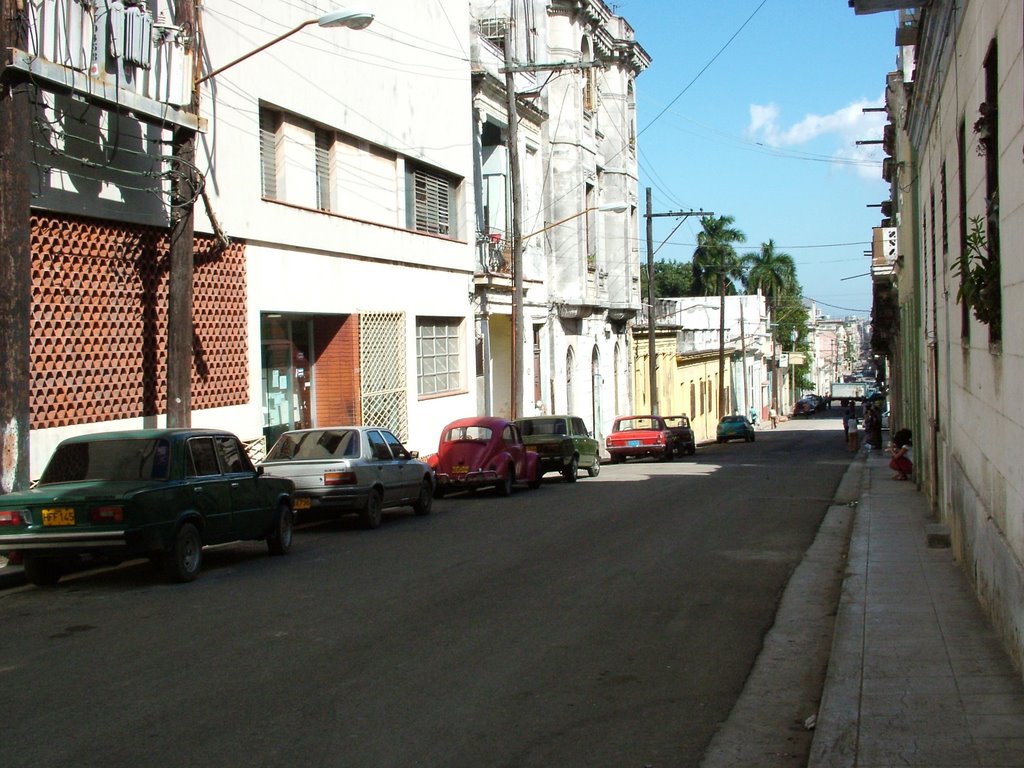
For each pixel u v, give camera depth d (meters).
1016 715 6.59
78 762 6.14
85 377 15.98
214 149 19.27
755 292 98.62
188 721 6.91
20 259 12.94
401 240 27.06
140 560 13.74
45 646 8.95
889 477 25.69
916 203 21.47
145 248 17.36
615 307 45.47
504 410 36.06
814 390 151.38
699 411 68.31
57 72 13.76
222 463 13.17
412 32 27.81
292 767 6.08
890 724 6.49
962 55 10.84
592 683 7.93
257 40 20.67
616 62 45.75
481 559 13.63
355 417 24.47
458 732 6.75
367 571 12.79
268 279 21.06
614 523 17.31
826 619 10.19
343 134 24.36
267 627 9.66
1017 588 7.46
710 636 9.45
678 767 6.20
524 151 37.28
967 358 11.28
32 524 11.19
